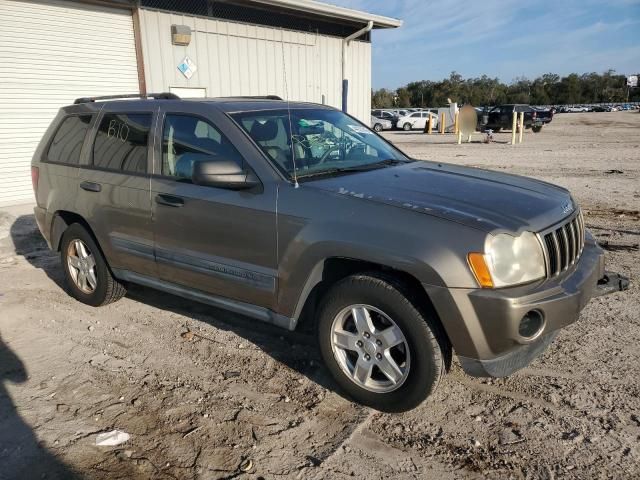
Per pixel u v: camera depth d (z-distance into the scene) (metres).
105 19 10.82
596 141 23.94
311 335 4.48
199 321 4.81
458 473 2.80
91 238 4.97
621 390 3.46
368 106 17.83
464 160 16.84
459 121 25.17
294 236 3.42
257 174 3.66
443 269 2.91
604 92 113.88
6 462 2.98
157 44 11.73
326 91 16.08
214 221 3.83
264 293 3.68
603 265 3.69
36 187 5.46
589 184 11.37
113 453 3.03
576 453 2.91
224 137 3.88
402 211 3.12
